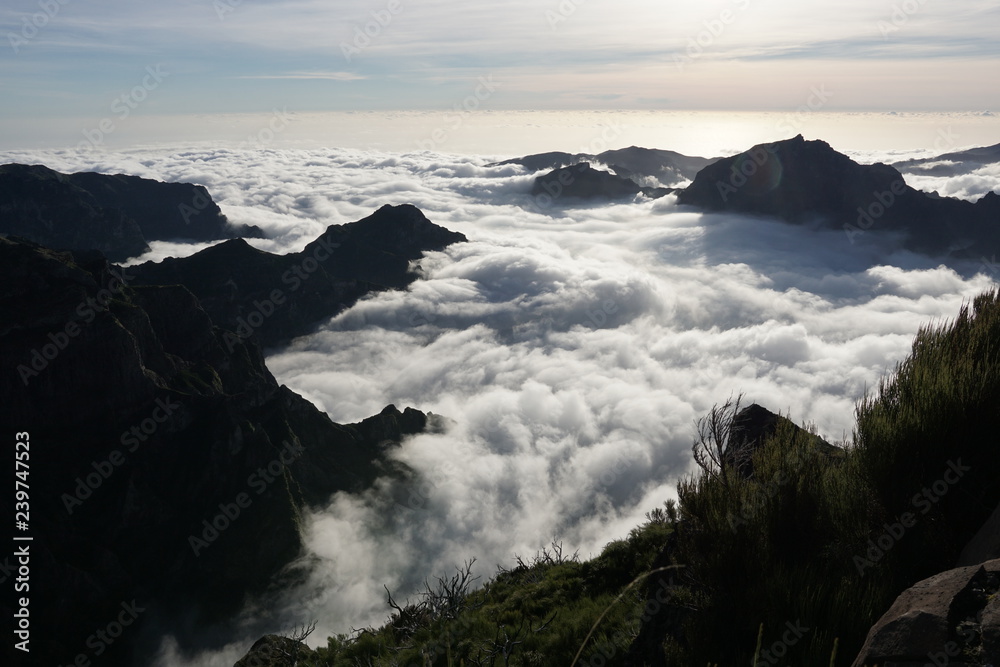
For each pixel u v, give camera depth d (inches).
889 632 118.8
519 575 704.4
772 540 207.2
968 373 201.8
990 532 159.6
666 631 243.9
